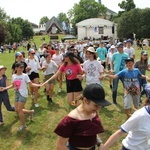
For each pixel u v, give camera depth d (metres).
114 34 59.00
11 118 7.85
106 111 8.16
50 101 9.46
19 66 6.57
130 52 10.75
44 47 16.89
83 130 2.86
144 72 8.38
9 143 6.23
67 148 2.94
